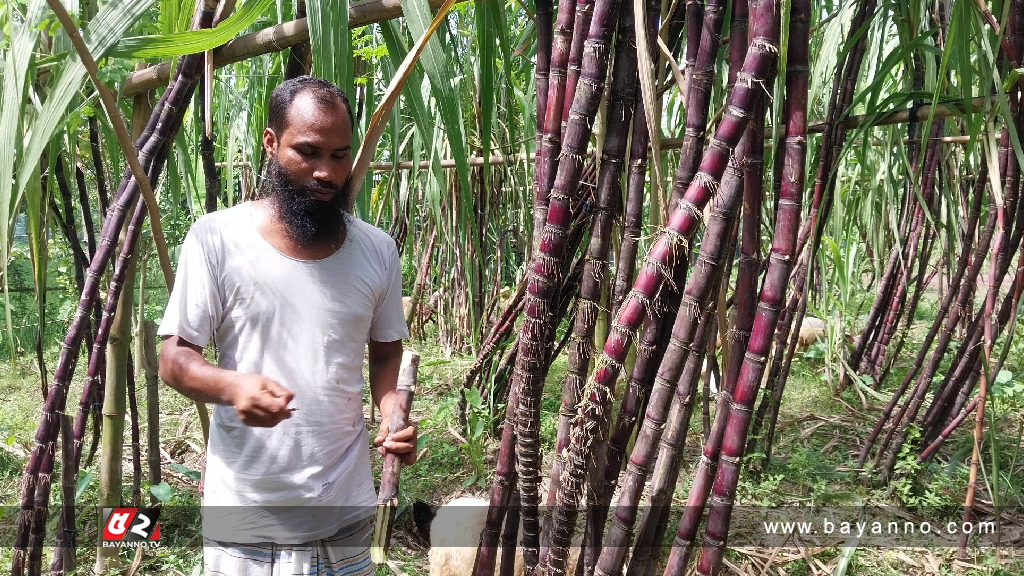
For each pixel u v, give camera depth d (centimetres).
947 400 330
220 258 151
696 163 138
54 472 356
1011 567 269
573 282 192
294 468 157
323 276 155
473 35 293
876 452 383
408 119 407
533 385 157
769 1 116
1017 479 332
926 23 275
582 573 167
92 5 217
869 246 569
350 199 168
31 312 548
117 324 264
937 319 338
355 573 171
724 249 130
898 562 282
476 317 469
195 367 142
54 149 209
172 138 192
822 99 344
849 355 539
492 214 477
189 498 329
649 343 146
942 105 228
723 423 138
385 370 175
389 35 188
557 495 158
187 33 155
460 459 376
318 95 145
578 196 187
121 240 258
